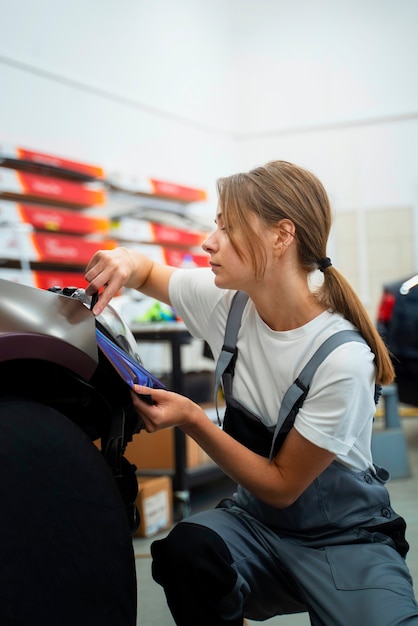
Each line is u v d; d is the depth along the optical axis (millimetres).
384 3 6418
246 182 1071
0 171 4129
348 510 1127
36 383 904
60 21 4875
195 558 1030
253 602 1153
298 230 1070
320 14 6605
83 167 4754
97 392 904
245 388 1160
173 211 5801
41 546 764
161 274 1327
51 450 797
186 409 982
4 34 4434
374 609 969
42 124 4707
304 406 1052
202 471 2795
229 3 6883
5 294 812
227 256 1057
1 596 722
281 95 6754
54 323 832
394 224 6363
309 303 1103
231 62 6883
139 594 1867
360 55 6496
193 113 6281
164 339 2643
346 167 6535
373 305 6383
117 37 5418
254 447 1146
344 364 1026
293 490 1057
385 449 3369
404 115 6348
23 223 4191
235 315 1187
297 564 1085
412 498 2934
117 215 5207
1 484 737
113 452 938
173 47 6047
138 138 5637
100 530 829
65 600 780
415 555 2123
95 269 1217
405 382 4160
